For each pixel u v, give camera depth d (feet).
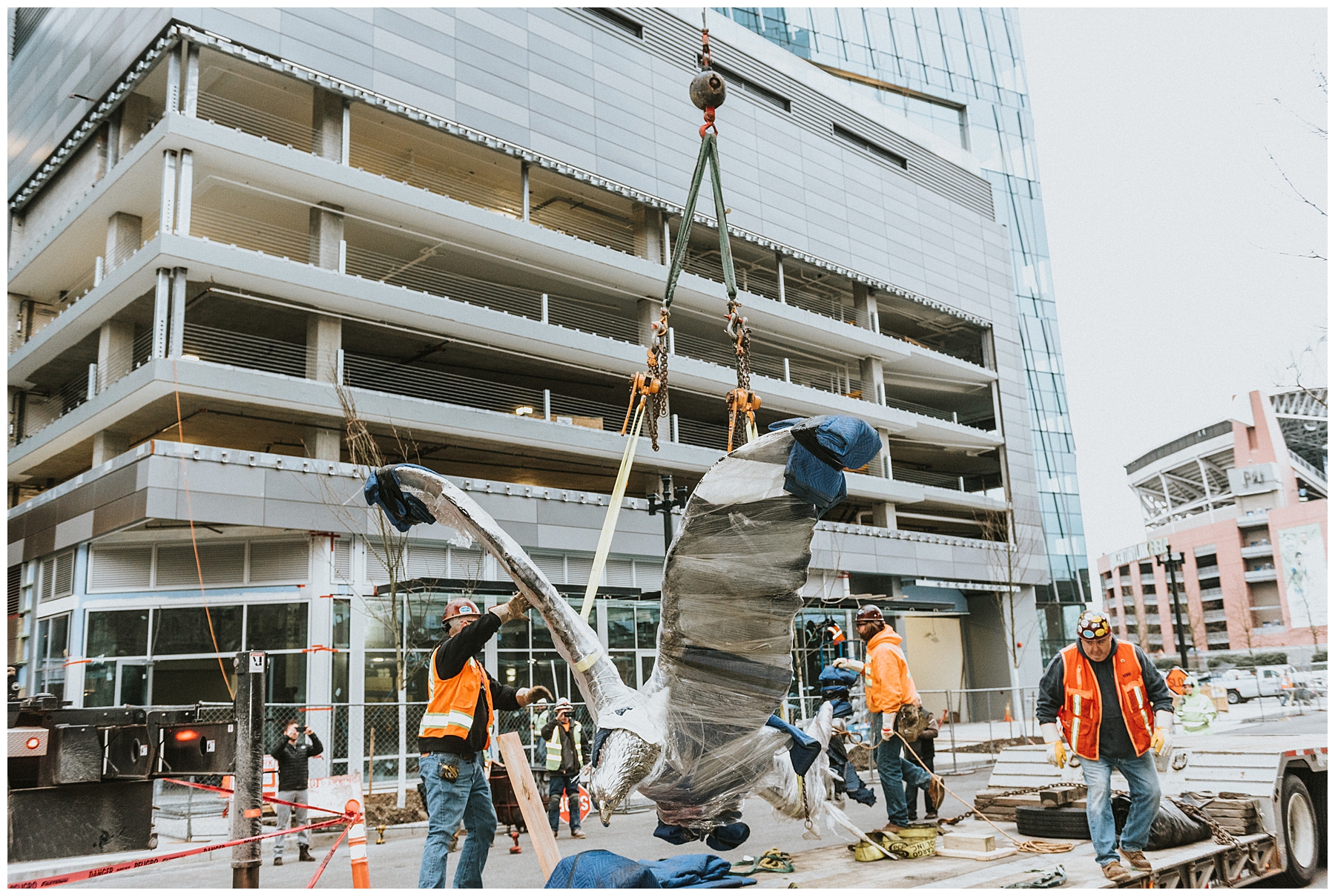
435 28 77.61
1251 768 22.06
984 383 132.26
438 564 66.23
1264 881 21.65
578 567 75.82
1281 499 331.57
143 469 57.52
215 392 60.13
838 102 121.80
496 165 85.40
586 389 93.97
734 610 11.80
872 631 24.38
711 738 12.73
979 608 127.44
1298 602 290.97
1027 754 27.09
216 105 73.72
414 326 72.43
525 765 16.44
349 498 61.11
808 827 18.85
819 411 104.12
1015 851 19.93
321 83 69.15
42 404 84.53
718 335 105.19
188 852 14.58
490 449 78.07
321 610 60.44
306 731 39.24
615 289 88.74
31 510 70.18
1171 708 17.70
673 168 94.94
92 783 19.79
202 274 62.08
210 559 62.69
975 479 142.20
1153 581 335.88
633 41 94.89
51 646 65.00
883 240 119.55
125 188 66.28
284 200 70.95
